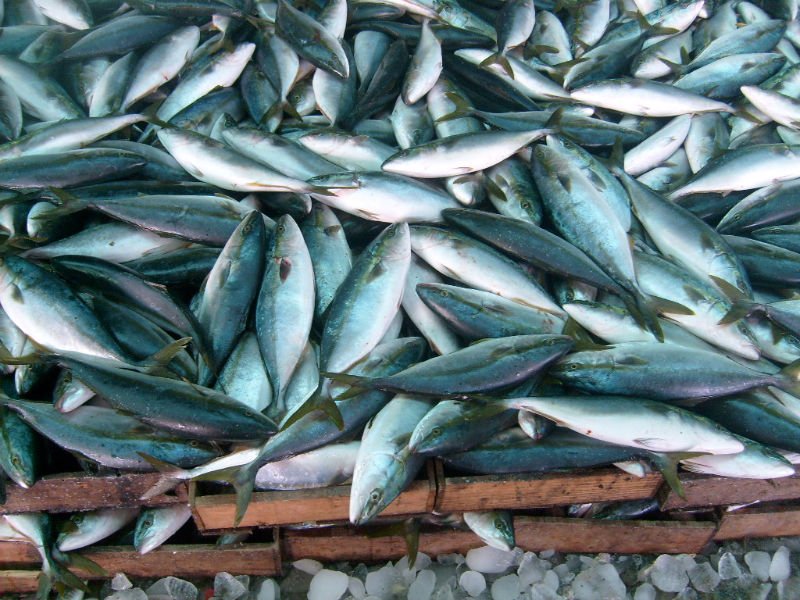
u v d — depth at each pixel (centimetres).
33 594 143
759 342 144
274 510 129
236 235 143
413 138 169
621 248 147
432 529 142
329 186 150
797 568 146
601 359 133
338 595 142
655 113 172
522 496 133
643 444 127
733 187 160
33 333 137
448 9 187
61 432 130
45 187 151
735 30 187
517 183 158
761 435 133
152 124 169
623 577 146
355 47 184
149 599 142
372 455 127
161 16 180
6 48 185
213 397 128
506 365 131
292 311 139
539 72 181
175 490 132
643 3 198
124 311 141
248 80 177
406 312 146
